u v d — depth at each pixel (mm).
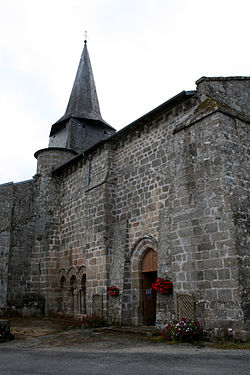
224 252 9422
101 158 16281
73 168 18953
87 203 16344
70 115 25266
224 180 9844
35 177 20703
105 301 13969
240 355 7152
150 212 13211
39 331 13250
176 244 10914
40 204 20000
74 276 17594
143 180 13898
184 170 11164
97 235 15219
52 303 18219
